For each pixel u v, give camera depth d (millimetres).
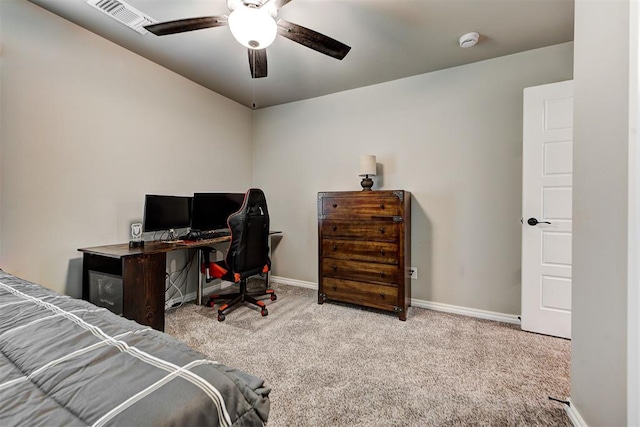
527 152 2363
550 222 2293
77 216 2227
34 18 1970
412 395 1594
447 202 2871
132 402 548
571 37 2318
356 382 1708
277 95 3562
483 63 2703
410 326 2504
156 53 2592
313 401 1541
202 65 2809
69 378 622
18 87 1908
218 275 2734
